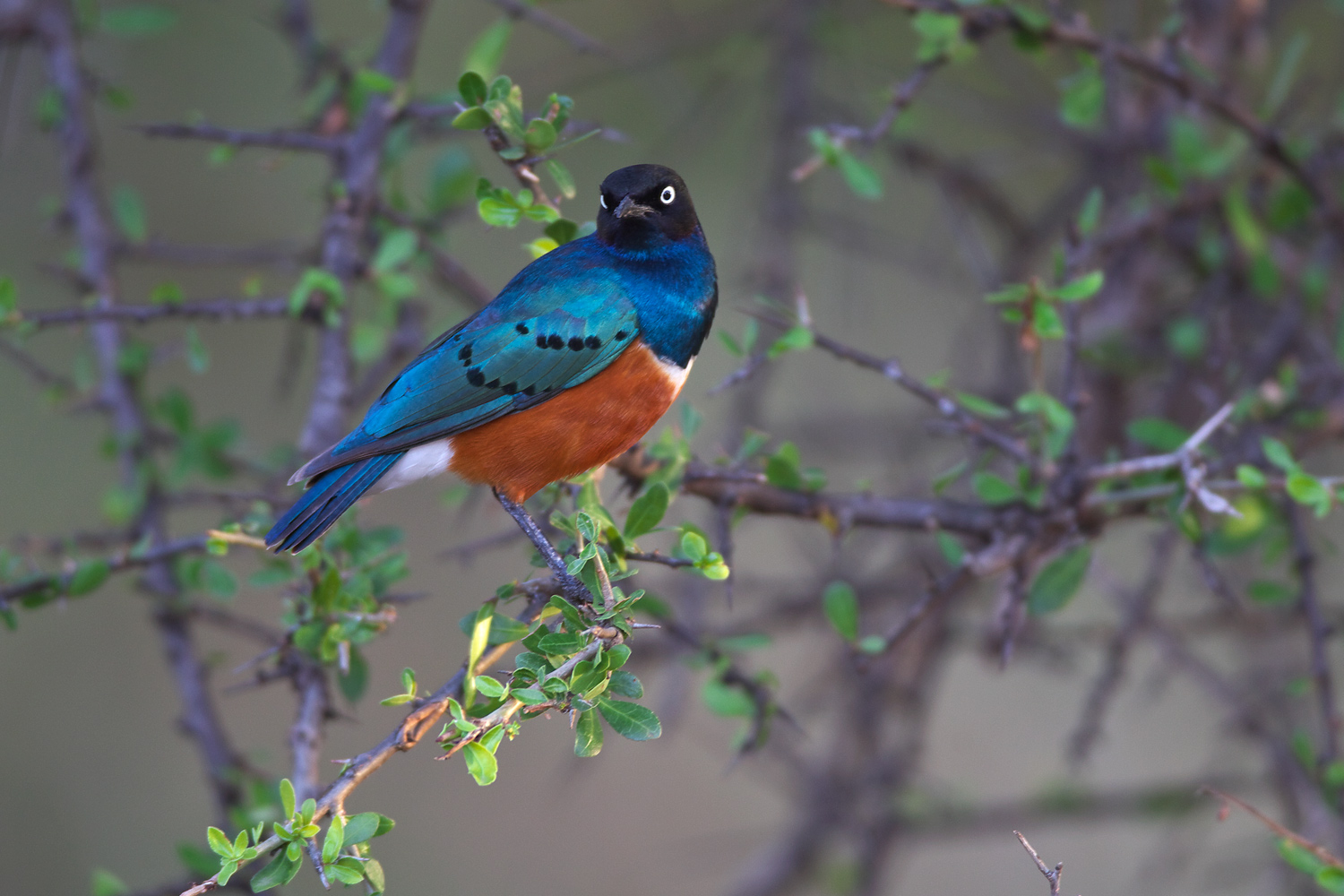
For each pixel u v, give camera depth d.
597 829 17.52
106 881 8.61
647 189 8.68
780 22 14.02
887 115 9.47
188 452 11.26
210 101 16.31
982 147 16.64
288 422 16.88
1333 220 11.19
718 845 17.45
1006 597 9.16
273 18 12.48
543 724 17.92
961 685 16.52
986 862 16.97
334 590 7.50
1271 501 10.14
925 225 16.88
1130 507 9.02
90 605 16.48
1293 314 11.81
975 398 8.70
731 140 16.75
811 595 12.18
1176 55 11.01
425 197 11.02
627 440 8.69
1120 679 11.11
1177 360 12.04
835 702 13.57
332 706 7.93
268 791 9.59
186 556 10.12
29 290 15.41
